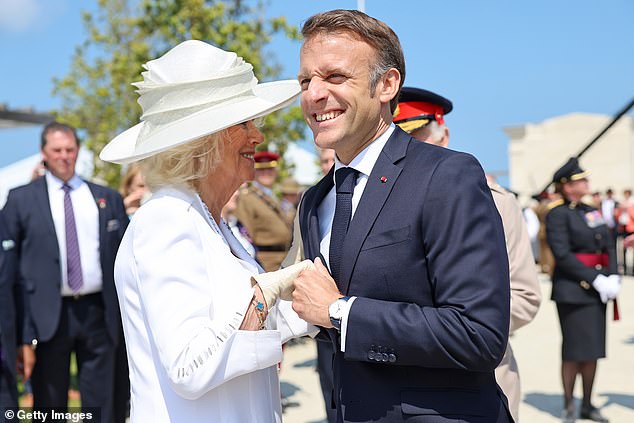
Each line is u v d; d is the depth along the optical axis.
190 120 1.89
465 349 1.64
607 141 29.36
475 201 1.72
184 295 1.77
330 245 1.94
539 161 30.72
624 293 12.84
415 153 1.86
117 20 14.45
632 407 5.76
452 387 1.77
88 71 14.91
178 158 1.92
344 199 1.93
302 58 1.92
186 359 1.71
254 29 13.44
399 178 1.83
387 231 1.78
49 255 4.26
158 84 1.92
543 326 9.88
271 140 12.81
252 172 2.10
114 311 4.43
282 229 6.11
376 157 1.91
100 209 4.45
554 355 7.88
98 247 4.41
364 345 1.72
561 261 5.41
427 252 1.75
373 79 1.87
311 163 14.45
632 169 28.91
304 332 2.22
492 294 1.67
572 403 5.39
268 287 1.86
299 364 7.59
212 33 12.79
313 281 1.83
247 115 1.90
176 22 12.66
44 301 4.22
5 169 12.18
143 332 1.86
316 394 6.26
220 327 1.79
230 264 1.92
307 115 1.93
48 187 4.39
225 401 1.85
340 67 1.83
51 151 4.34
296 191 9.02
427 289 1.76
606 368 7.16
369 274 1.79
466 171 1.76
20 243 4.25
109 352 4.43
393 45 1.90
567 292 5.36
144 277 1.79
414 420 1.75
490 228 1.72
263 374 1.97
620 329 9.32
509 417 1.85
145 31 13.26
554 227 5.50
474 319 1.65
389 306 1.73
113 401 4.54
